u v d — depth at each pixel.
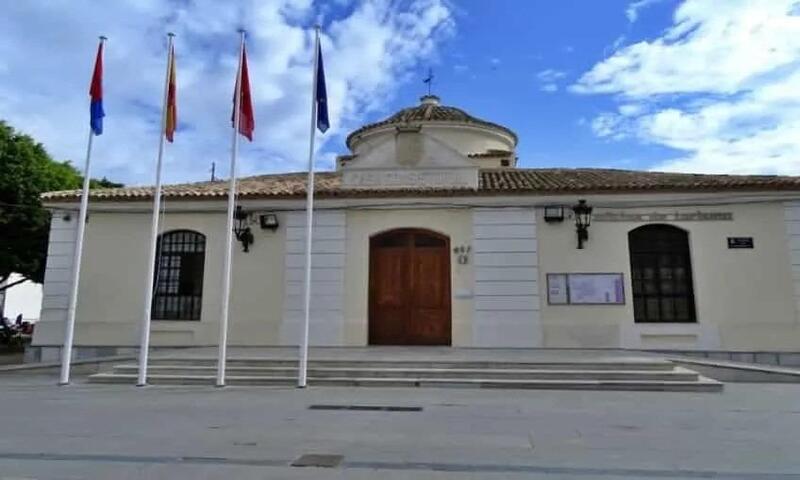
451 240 14.11
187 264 14.62
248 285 14.27
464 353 12.16
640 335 13.16
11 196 18.81
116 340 14.18
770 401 8.45
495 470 4.74
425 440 5.84
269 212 14.43
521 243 13.80
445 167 14.54
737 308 13.06
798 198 13.23
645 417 7.14
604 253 13.57
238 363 10.78
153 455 5.19
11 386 10.13
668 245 13.70
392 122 19.22
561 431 6.30
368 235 14.35
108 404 8.09
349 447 5.53
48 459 5.04
